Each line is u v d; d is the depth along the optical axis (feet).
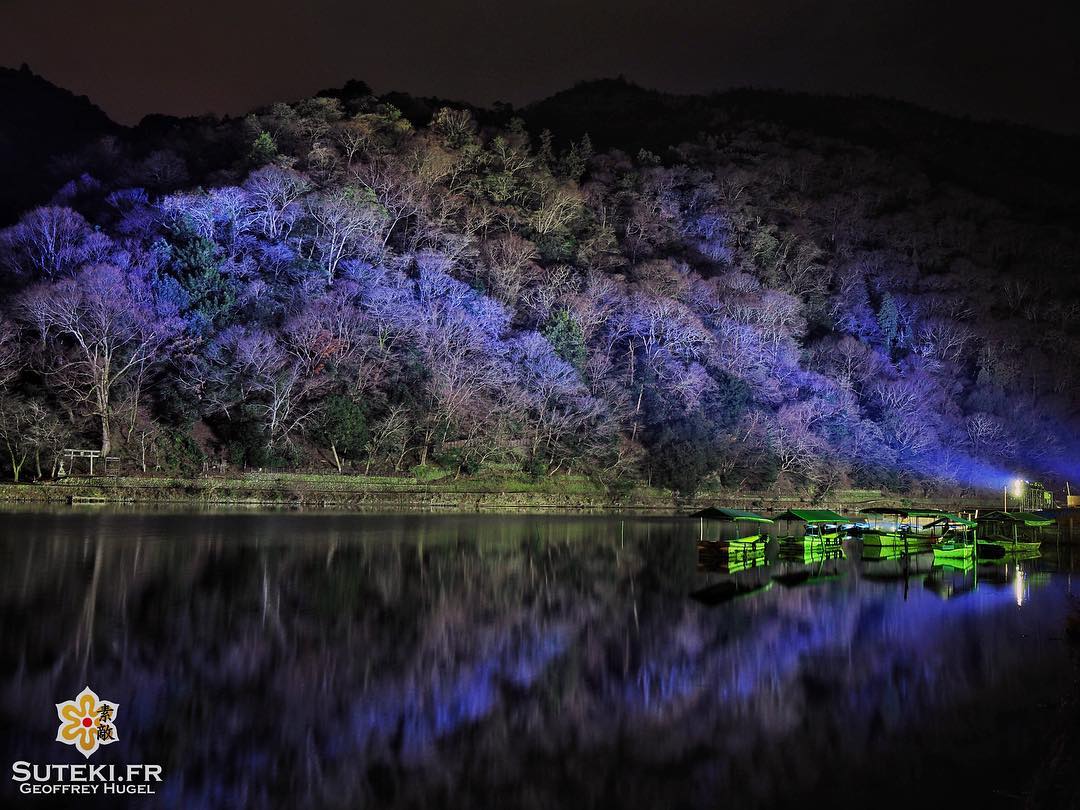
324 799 65.21
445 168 571.69
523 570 174.50
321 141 535.60
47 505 271.08
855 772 72.18
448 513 320.09
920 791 68.39
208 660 96.02
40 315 305.53
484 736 78.33
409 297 384.68
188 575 146.30
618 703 88.53
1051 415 526.57
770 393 449.89
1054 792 67.21
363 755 73.10
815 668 102.78
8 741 72.33
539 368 385.09
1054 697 91.35
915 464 463.83
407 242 479.82
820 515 232.32
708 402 428.97
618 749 76.48
